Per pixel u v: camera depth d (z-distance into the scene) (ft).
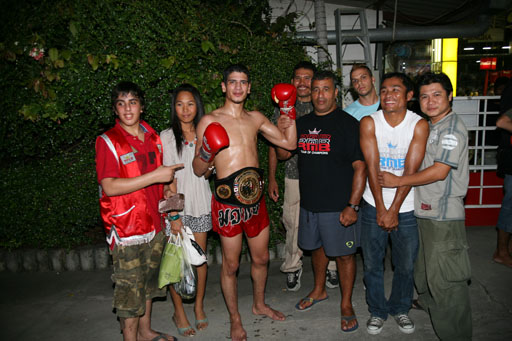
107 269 12.37
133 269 7.39
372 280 8.68
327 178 8.52
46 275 12.06
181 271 7.95
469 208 14.70
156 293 8.22
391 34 20.49
